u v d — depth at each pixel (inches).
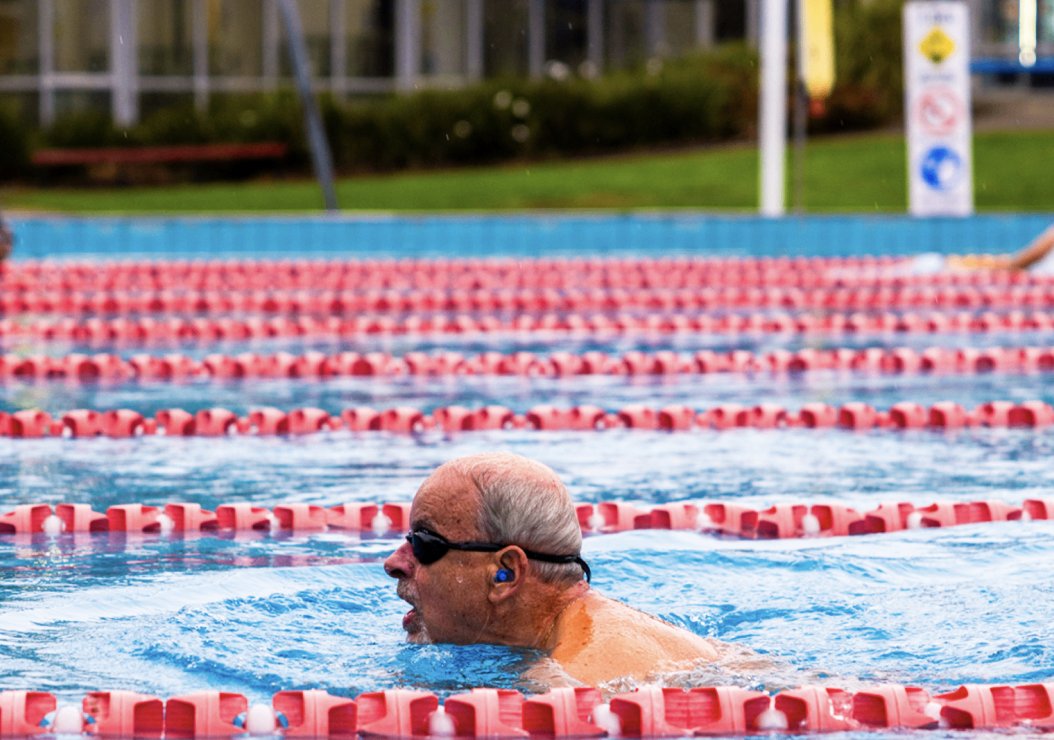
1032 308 703.7
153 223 923.4
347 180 1428.4
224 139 1424.7
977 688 163.3
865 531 274.2
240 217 937.5
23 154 1387.8
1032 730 158.2
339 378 503.8
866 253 911.0
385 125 1464.1
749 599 218.4
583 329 641.6
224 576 233.3
